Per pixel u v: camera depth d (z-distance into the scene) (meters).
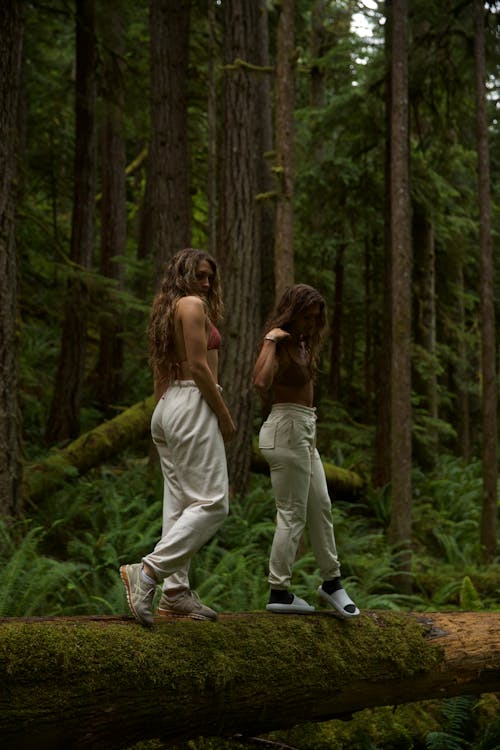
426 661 4.07
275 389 3.86
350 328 18.84
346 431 13.77
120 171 16.53
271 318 3.86
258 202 8.07
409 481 8.78
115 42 13.51
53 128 14.44
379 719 5.15
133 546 7.04
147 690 3.24
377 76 12.48
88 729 3.13
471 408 20.19
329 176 13.71
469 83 11.73
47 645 3.07
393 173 8.99
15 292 6.82
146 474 9.85
